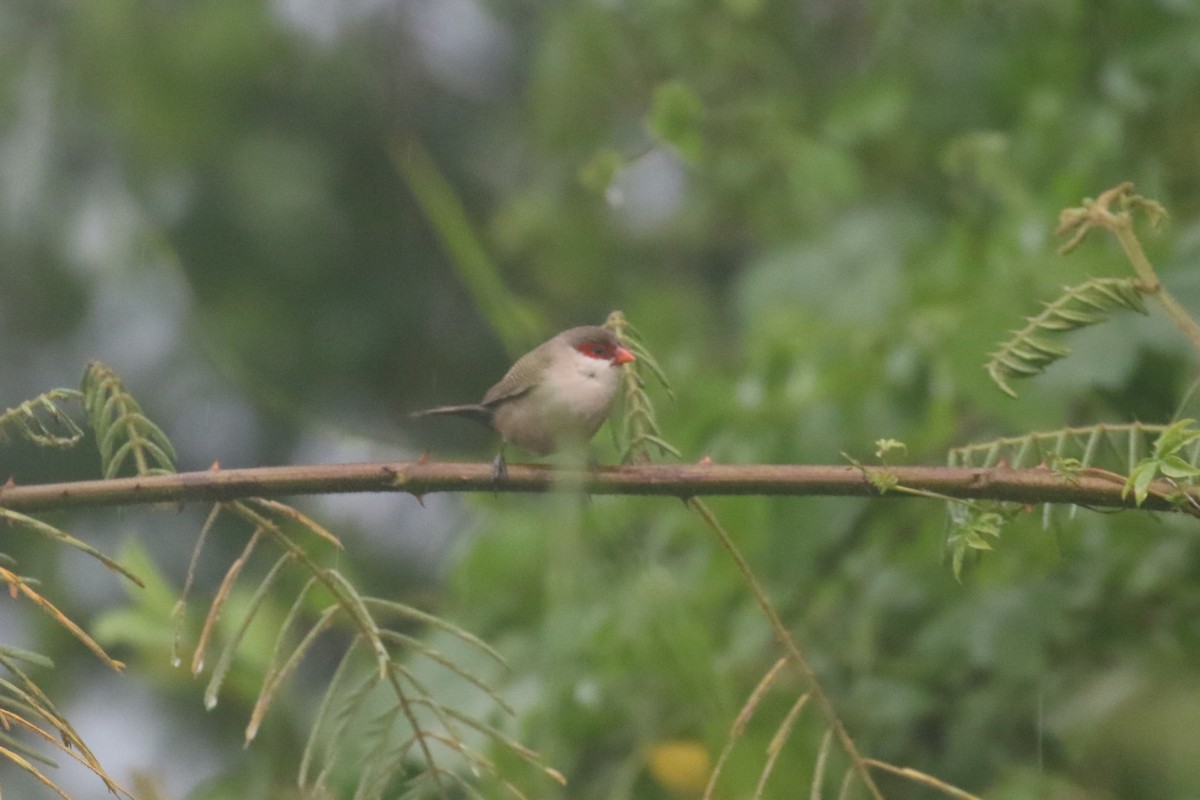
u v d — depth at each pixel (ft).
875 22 44.75
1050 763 27.32
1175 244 28.25
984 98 38.42
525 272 52.24
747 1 45.29
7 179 50.39
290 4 53.57
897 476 18.30
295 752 27.63
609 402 28.37
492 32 57.67
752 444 31.65
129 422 18.65
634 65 47.01
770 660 30.04
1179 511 18.04
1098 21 35.65
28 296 49.90
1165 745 26.55
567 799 27.68
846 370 32.19
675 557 33.60
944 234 36.65
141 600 28.50
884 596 29.63
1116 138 33.47
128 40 51.57
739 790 27.17
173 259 29.60
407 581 45.01
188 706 44.29
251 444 49.01
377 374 51.65
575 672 27.48
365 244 51.90
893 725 27.94
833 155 40.86
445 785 17.38
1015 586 28.81
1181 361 26.43
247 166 51.08
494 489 18.70
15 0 52.21
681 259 51.57
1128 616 28.14
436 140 55.31
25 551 45.75
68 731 16.33
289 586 31.30
